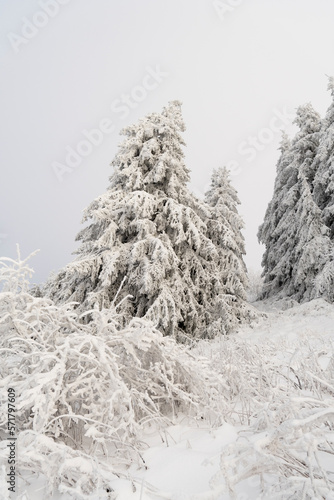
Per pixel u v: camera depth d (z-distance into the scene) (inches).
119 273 458.9
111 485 71.4
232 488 62.9
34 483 82.1
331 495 53.9
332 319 388.2
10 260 130.5
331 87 686.5
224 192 759.1
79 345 103.7
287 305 682.8
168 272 462.0
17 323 124.2
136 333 117.8
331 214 684.7
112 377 98.9
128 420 94.3
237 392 133.7
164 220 476.1
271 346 221.0
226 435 100.4
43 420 88.4
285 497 63.1
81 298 469.4
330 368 135.3
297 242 748.0
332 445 78.7
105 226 478.9
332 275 549.3
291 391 114.5
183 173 510.6
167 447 100.2
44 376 91.7
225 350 169.3
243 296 541.0
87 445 108.3
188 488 76.6
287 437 69.7
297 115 790.5
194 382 126.3
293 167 752.3
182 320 436.1
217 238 591.5
